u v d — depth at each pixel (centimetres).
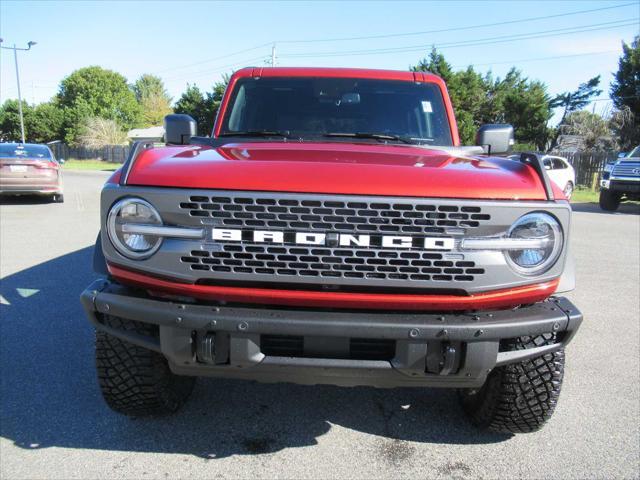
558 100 4788
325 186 224
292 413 325
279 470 269
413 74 409
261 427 308
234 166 236
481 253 228
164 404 299
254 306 235
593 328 484
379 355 236
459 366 232
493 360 231
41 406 325
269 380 242
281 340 234
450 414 327
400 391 356
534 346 250
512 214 228
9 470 264
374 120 386
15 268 656
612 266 748
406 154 290
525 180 242
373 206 223
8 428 301
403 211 223
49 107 7000
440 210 224
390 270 227
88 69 7788
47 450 281
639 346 441
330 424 313
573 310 243
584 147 3853
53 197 1430
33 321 469
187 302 238
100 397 337
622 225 1229
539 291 238
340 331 222
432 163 260
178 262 230
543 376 265
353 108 389
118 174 248
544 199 235
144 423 309
